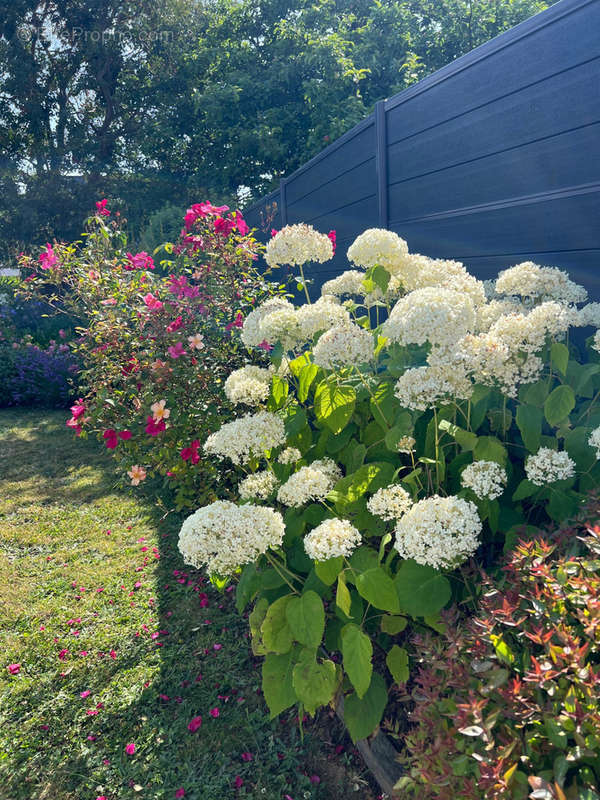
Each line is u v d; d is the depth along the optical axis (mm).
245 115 15398
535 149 2689
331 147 5129
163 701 2715
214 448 2539
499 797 1238
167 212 11453
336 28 15758
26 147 19812
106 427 3900
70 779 2365
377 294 2873
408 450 2230
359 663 1915
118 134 19578
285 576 2422
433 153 3492
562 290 2270
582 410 2314
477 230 3168
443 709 1552
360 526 2330
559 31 2496
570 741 1403
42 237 19000
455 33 15266
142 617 3361
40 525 4758
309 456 2824
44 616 3436
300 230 3189
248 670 2875
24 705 2758
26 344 10211
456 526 1778
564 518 1962
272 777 2283
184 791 2240
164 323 3863
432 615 1988
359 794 2193
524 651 1517
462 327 2025
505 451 2152
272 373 2982
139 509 4926
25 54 18094
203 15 19203
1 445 7297
